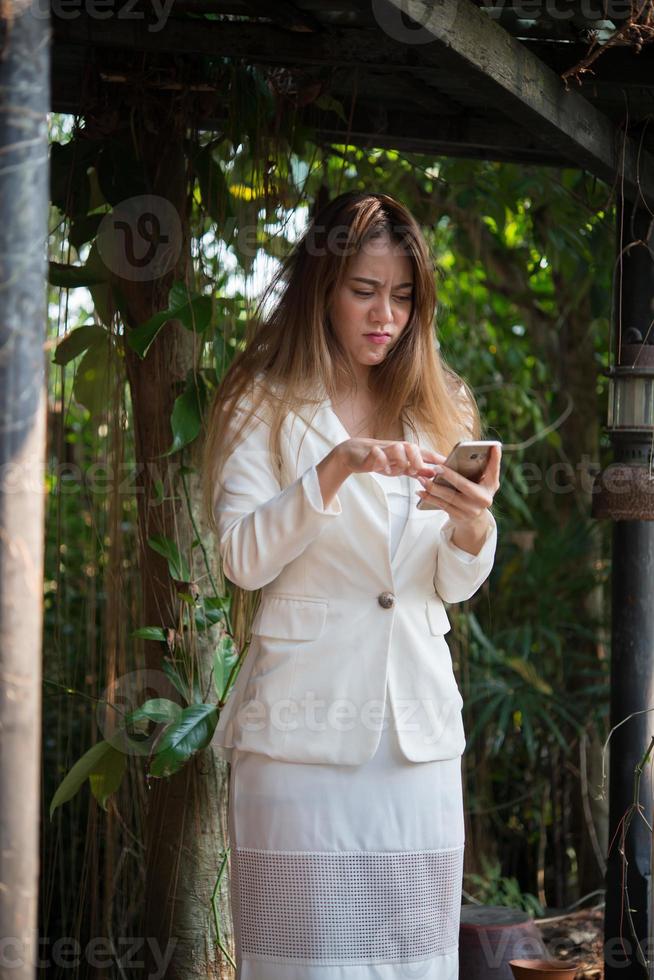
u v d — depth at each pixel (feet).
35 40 3.65
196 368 7.39
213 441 5.85
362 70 7.59
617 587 7.45
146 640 7.88
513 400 13.73
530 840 13.23
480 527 5.59
